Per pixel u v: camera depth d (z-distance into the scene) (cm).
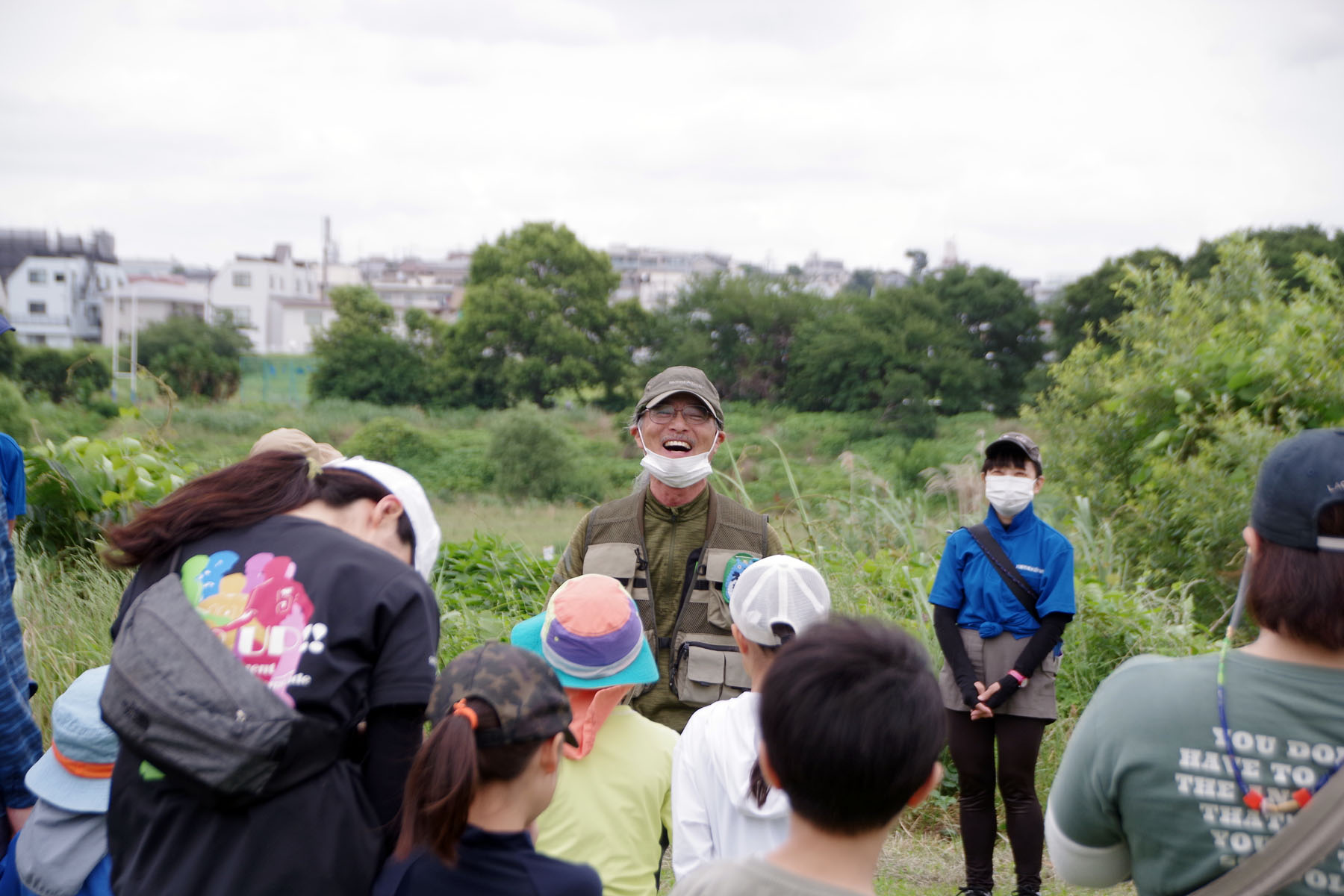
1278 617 158
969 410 6344
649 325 7375
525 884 183
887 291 6806
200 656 182
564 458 4722
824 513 788
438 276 11688
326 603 190
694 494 381
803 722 145
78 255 9062
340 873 181
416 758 180
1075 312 6391
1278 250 4922
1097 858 176
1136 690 168
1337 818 150
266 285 9694
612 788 258
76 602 576
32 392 5616
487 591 718
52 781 256
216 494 209
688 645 363
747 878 146
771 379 6831
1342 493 154
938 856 470
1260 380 832
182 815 181
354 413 6581
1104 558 755
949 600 421
